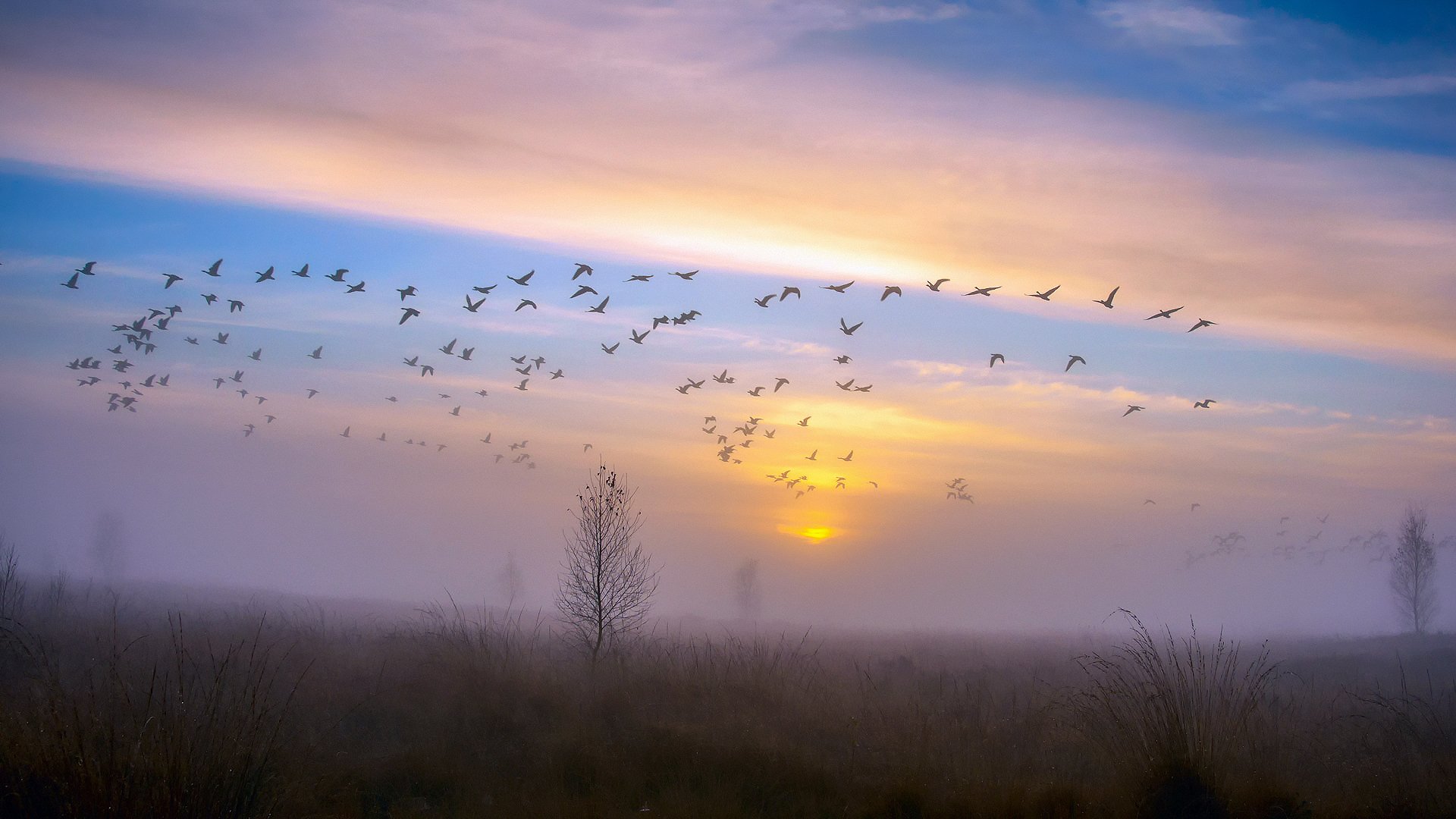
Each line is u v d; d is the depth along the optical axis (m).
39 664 11.02
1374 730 12.54
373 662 15.04
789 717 12.23
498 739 10.57
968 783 9.09
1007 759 10.23
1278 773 9.40
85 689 10.28
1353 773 9.89
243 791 7.09
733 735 10.37
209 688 11.05
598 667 14.16
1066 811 8.35
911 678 18.61
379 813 8.30
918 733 11.10
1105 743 9.86
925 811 8.47
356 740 10.47
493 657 14.14
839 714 12.55
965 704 13.58
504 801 8.40
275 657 14.56
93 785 6.40
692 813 8.02
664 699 12.59
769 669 15.11
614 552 15.66
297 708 10.93
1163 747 8.72
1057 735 11.63
